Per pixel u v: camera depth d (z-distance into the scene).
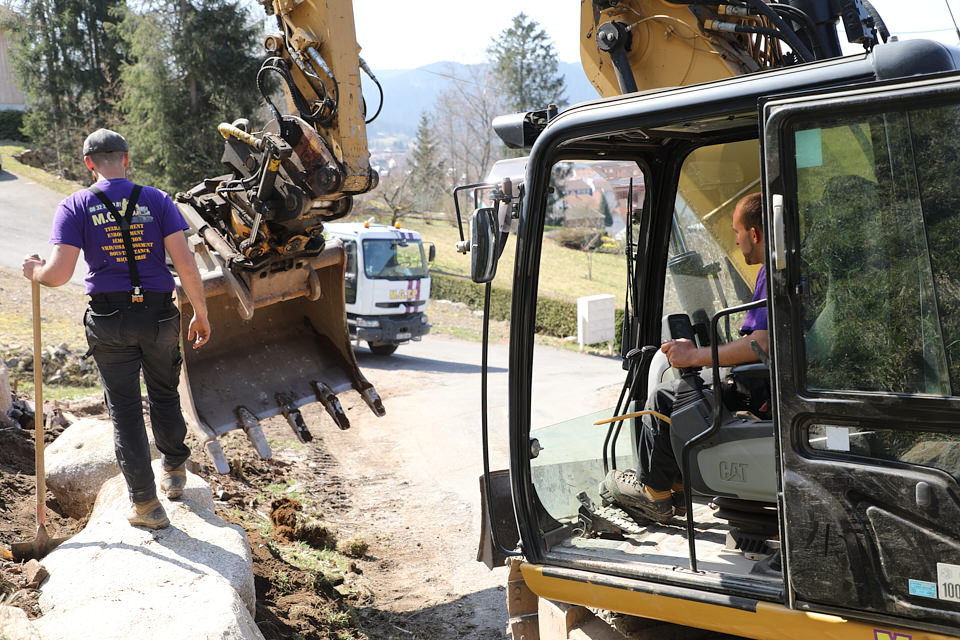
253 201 4.15
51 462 4.94
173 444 4.18
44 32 43.75
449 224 55.00
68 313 15.13
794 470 2.37
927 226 2.21
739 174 3.97
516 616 3.57
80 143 37.28
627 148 3.81
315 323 5.10
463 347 21.05
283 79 4.40
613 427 3.78
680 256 4.11
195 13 33.03
